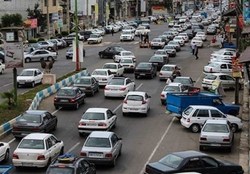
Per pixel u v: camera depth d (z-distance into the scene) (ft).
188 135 125.80
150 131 129.39
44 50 264.31
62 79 192.65
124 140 120.47
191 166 85.61
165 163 86.63
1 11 367.25
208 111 128.47
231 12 301.63
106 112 124.36
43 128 118.01
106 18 531.91
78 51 217.15
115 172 96.78
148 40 344.49
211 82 180.55
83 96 159.43
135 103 143.84
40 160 96.22
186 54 288.51
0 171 81.82
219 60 226.38
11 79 204.85
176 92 151.33
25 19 368.48
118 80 170.60
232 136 116.26
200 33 358.84
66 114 146.82
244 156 109.60
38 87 179.42
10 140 119.03
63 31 408.87
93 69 228.63
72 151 110.11
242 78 189.78
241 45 214.28
